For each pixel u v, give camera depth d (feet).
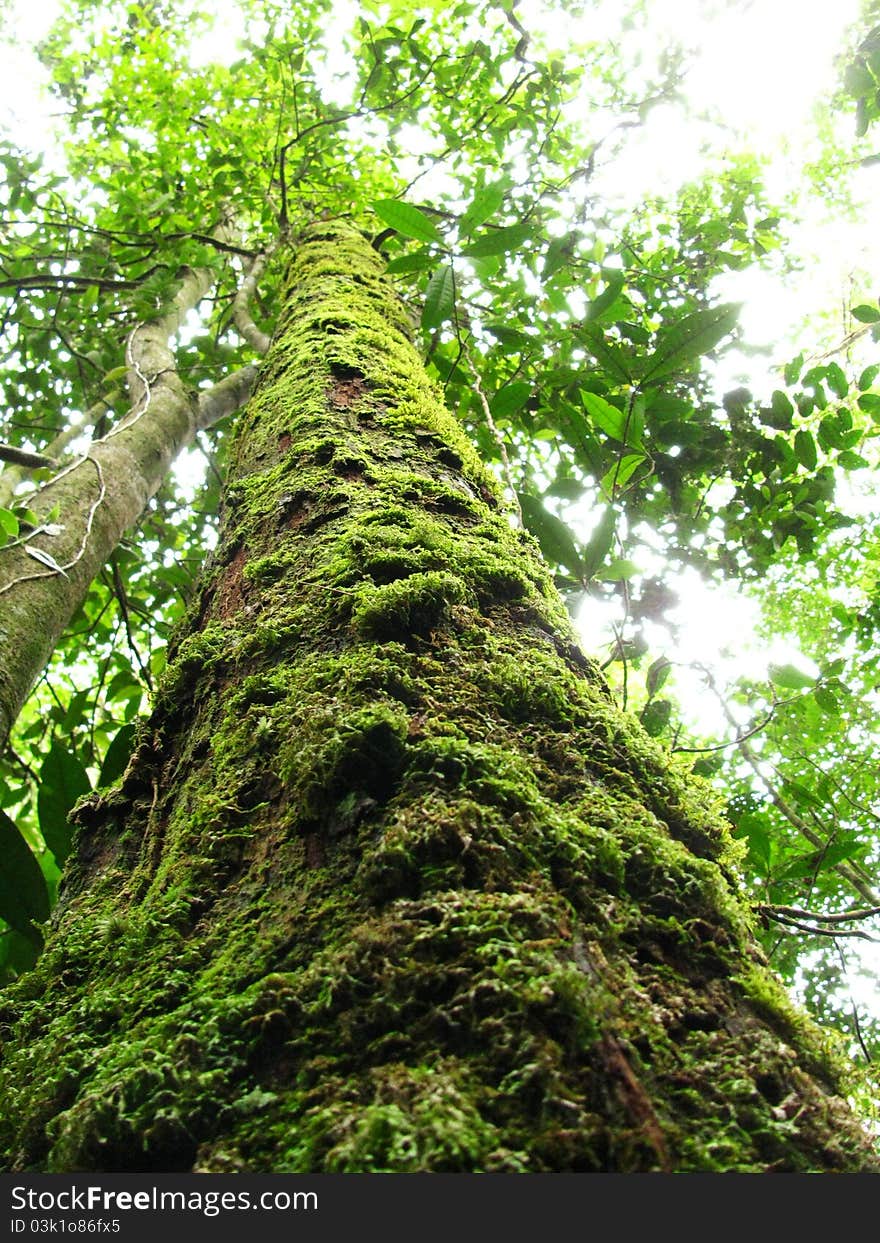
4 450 9.49
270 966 2.56
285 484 5.53
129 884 3.67
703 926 2.71
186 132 15.99
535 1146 1.81
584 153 13.17
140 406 11.19
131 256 14.33
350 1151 1.83
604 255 12.34
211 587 5.33
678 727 8.41
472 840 2.59
